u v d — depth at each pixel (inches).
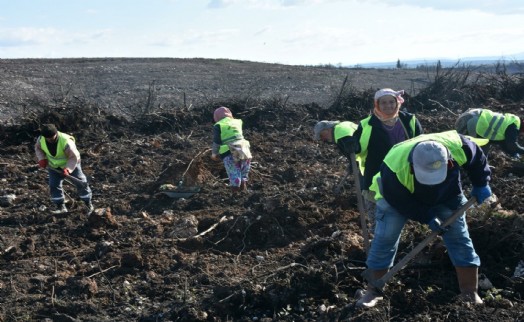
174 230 295.0
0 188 383.9
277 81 815.7
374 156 234.5
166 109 556.4
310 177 381.1
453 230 203.2
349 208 313.6
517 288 221.9
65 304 229.3
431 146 184.2
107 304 232.4
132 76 833.5
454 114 525.3
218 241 281.6
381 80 859.4
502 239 244.8
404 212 197.5
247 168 355.6
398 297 214.4
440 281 228.4
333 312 207.9
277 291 224.7
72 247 289.4
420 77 915.4
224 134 350.0
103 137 500.4
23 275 258.7
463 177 339.9
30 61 984.3
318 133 245.3
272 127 527.2
